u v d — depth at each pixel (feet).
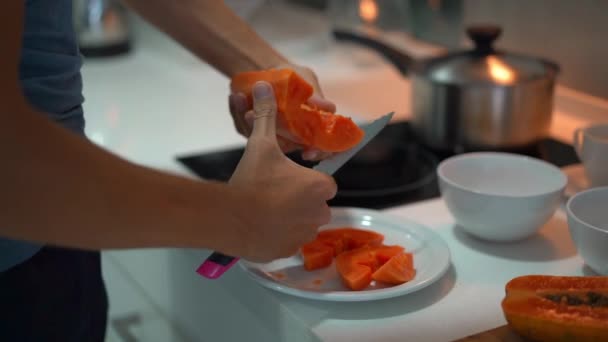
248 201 1.82
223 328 2.61
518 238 2.51
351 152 2.49
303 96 2.39
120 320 3.71
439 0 4.97
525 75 3.32
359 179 3.18
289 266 2.36
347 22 5.52
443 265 2.23
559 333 1.82
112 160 1.58
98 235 1.56
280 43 5.58
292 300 2.16
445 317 2.06
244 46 2.80
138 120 4.16
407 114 4.19
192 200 1.70
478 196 2.40
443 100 3.40
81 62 2.28
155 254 3.10
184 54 5.34
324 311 2.10
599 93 3.79
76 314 2.36
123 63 5.70
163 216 1.63
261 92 2.09
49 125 1.47
